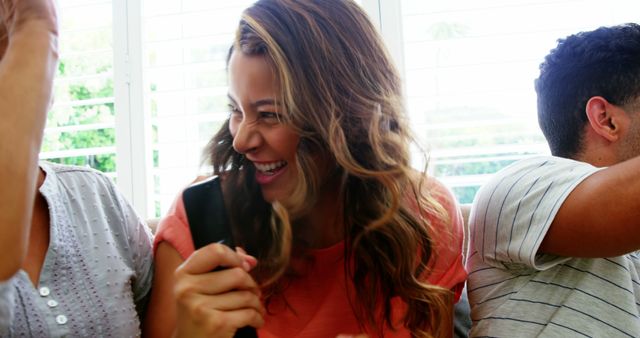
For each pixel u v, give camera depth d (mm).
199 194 664
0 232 515
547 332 830
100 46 1781
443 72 1584
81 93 1777
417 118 1591
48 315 691
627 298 839
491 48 1577
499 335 872
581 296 840
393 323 813
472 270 976
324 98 736
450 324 852
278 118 720
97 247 788
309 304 820
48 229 754
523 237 837
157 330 759
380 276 805
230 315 568
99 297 746
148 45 1703
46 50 595
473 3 1600
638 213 705
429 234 834
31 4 604
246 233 765
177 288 577
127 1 1696
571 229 775
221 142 827
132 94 1688
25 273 692
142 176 1678
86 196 830
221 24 1689
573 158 1005
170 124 1719
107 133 1787
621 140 941
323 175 786
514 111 1562
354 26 795
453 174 1613
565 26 1543
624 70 924
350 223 802
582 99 967
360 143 780
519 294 875
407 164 803
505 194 887
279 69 710
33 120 556
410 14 1602
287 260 736
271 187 765
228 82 775
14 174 526
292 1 757
